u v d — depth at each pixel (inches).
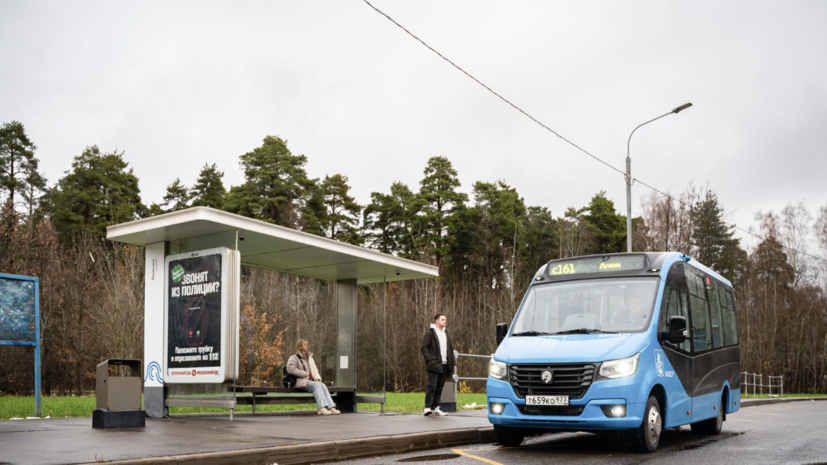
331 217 2433.6
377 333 718.5
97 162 2139.5
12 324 496.4
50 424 445.1
